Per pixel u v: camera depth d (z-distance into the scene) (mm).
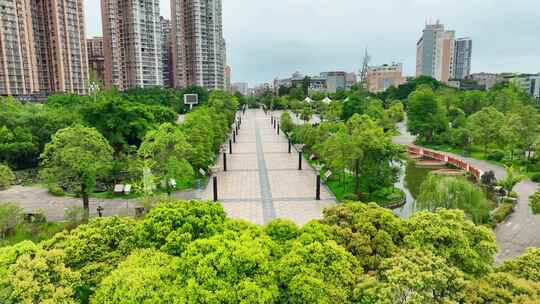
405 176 40250
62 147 24141
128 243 13273
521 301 10008
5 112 45500
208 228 13234
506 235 23156
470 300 10305
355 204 14750
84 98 66500
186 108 102000
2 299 10195
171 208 13875
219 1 145625
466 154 49875
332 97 119812
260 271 10938
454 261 12383
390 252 12727
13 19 78812
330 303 10484
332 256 11461
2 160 40750
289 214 26297
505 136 43688
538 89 138250
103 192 32312
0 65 77125
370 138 28656
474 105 71062
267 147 55438
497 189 32969
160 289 10391
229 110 75750
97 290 11039
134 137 43906
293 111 118625
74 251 12727
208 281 10352
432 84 112938
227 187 33438
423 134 59906
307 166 42344
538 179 35906
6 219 21375
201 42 136625
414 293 9969
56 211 27562
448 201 22688
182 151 27109
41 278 10945
